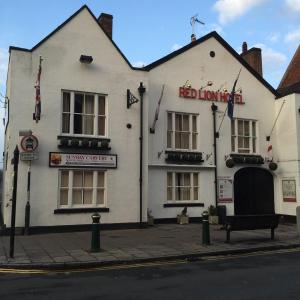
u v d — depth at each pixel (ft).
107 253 37.42
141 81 58.44
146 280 28.43
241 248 40.50
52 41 53.11
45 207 51.06
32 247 40.57
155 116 61.21
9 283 27.66
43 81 52.19
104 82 55.93
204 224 42.83
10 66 52.11
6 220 49.70
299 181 66.49
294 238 48.11
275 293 24.64
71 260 33.99
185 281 27.99
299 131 67.67
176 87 63.87
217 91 67.15
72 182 53.11
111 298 23.76
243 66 70.03
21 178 49.96
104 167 54.80
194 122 65.31
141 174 57.00
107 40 56.70
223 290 25.43
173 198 62.49
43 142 51.60
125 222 55.47
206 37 67.10
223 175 66.08
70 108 53.98
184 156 62.75
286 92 79.41
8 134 53.52
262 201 69.41
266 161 70.13
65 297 24.03
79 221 52.75
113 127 56.03
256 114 70.18
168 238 47.19
